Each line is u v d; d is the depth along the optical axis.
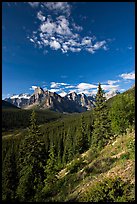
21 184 35.25
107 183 11.23
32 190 34.53
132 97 41.44
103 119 54.59
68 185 25.09
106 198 10.56
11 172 47.59
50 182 34.94
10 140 120.00
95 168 23.42
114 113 42.41
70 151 90.12
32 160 35.75
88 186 18.92
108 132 51.97
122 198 9.79
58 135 122.81
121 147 24.66
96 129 54.53
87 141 80.25
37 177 35.16
